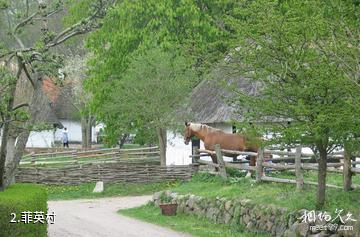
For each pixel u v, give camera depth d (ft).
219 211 52.26
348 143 37.42
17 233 35.47
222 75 50.21
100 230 50.37
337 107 35.94
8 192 40.11
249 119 42.83
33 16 42.91
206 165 67.41
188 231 49.52
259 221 46.52
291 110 38.52
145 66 86.12
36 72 41.65
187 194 58.90
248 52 39.55
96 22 43.04
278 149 49.39
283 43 37.45
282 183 53.06
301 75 37.58
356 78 32.94
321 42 36.04
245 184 56.24
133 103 86.94
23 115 39.40
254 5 38.27
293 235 41.86
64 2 45.39
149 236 47.44
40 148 149.69
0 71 38.42
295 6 37.06
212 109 84.02
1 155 40.55
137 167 84.74
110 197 77.87
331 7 30.58
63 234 48.06
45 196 42.39
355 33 31.71
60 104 195.42
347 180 44.91
